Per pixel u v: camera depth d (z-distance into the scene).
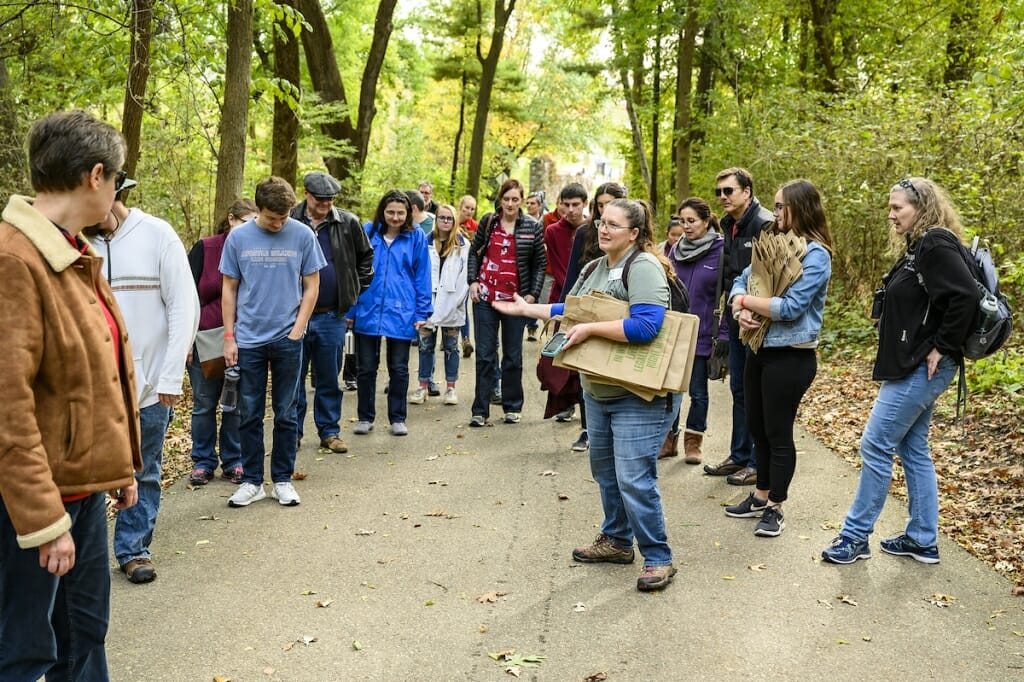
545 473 6.40
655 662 3.66
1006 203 8.70
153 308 4.38
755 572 4.59
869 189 10.42
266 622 4.02
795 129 13.18
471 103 31.25
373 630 3.96
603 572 4.62
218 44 9.16
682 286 4.90
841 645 3.80
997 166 8.95
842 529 4.78
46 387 2.48
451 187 26.56
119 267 4.31
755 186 13.90
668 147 26.61
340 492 5.94
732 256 6.30
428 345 8.92
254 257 5.48
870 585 4.41
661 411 4.36
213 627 3.96
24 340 2.38
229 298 5.57
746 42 18.95
